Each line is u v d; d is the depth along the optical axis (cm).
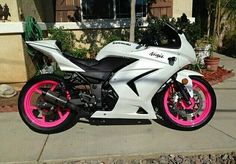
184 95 383
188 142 356
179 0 759
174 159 323
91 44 762
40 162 315
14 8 516
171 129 394
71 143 356
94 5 773
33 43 373
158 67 369
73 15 766
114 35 748
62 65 372
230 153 336
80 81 378
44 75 384
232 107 475
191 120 394
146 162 321
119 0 782
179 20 664
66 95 382
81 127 402
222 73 680
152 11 771
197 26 673
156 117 382
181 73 384
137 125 407
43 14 750
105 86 377
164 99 388
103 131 389
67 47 680
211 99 391
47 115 392
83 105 377
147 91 373
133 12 544
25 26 534
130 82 374
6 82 536
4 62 527
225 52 1032
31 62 575
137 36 620
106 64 374
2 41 519
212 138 366
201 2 1161
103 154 328
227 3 1044
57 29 695
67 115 389
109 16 787
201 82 391
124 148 341
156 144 350
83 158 320
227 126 403
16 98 504
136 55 369
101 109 379
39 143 357
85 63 376
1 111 458
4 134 382
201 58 719
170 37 379
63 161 317
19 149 342
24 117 386
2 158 322
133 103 375
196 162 318
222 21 1073
